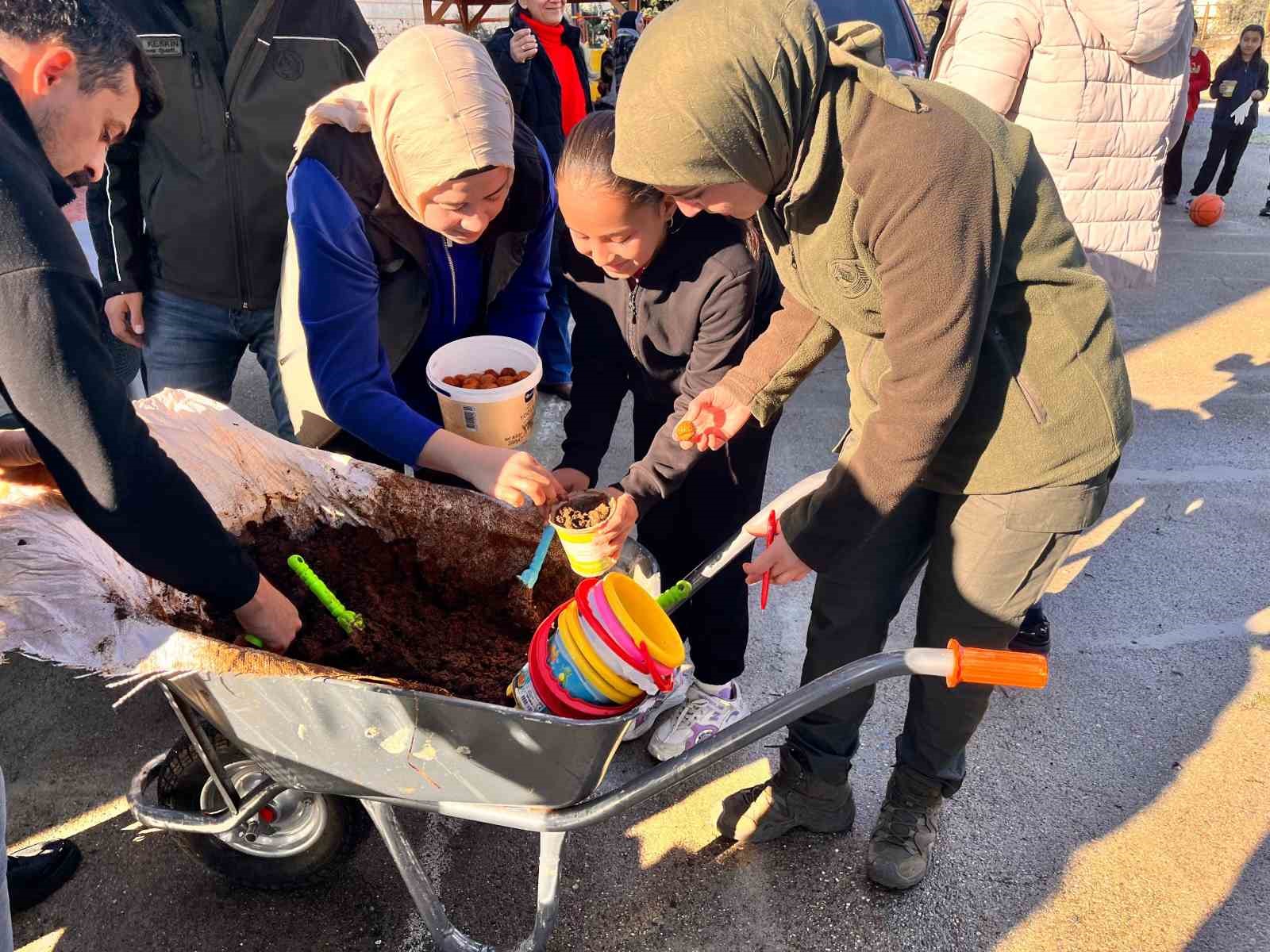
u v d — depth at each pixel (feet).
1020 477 5.24
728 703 8.35
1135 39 8.65
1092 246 9.84
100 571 4.66
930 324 4.36
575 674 4.44
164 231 8.07
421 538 6.59
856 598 6.30
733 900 7.00
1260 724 8.79
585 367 7.41
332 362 6.29
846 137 4.34
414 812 7.73
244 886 6.72
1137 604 10.48
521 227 6.97
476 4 29.09
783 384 6.31
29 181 3.62
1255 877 7.23
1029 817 7.80
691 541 7.64
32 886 6.80
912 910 6.96
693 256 6.20
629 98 4.28
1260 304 19.36
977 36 9.24
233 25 7.59
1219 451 13.62
